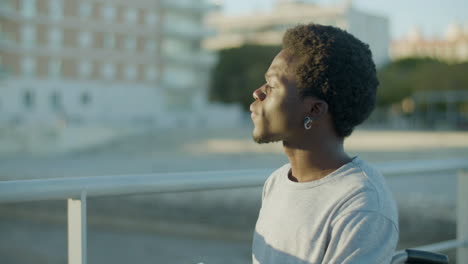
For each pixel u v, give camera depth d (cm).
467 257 250
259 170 190
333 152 144
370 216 126
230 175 180
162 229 2003
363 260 122
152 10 5709
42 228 2156
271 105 143
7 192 130
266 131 145
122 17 5453
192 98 6184
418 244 1405
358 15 7888
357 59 140
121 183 153
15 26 4725
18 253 1806
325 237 131
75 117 5034
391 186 1573
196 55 6066
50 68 4966
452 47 13300
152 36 5734
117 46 5431
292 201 141
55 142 3381
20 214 2328
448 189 1521
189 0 5938
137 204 2075
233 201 1886
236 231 1867
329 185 136
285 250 139
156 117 5709
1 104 4631
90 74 5231
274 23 7962
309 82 138
